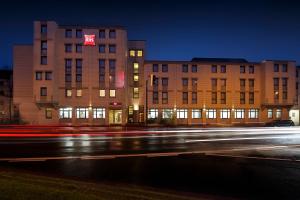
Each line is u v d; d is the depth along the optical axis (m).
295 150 20.23
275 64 70.88
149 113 68.06
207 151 19.61
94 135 32.34
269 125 59.75
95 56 64.75
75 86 64.19
